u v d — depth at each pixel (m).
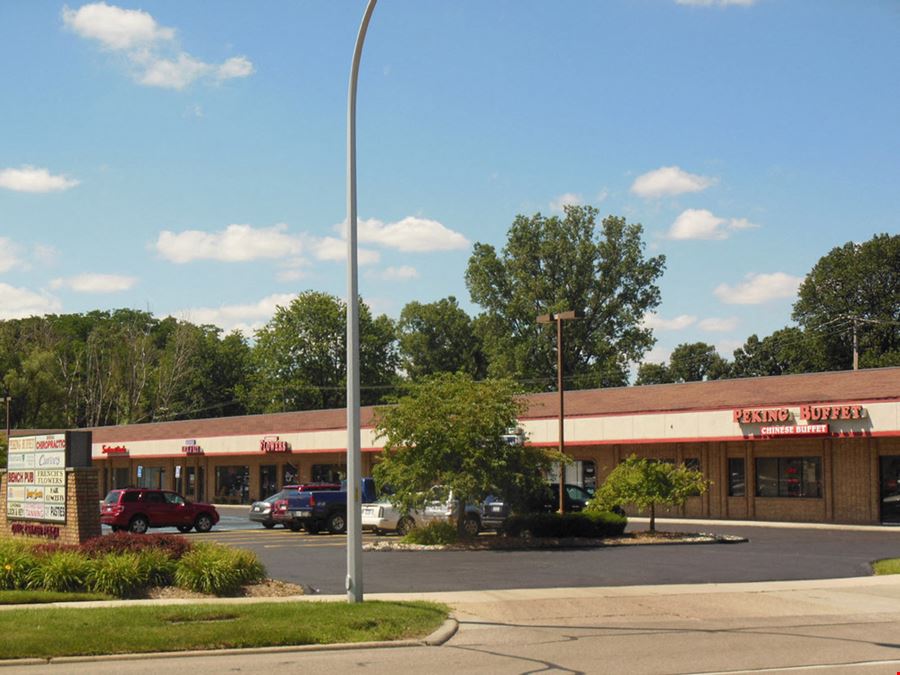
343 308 96.50
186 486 69.81
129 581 18.77
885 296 73.12
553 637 14.81
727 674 11.90
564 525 31.30
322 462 60.44
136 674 11.88
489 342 82.12
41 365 93.50
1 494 27.02
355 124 17.22
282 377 94.25
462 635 14.98
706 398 45.06
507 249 81.50
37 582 18.94
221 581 19.14
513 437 31.78
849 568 23.88
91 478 23.62
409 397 31.81
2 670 12.18
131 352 103.69
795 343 77.25
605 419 46.81
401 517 36.38
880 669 12.23
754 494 43.88
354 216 17.06
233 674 11.91
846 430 39.53
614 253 79.50
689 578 21.88
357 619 15.09
